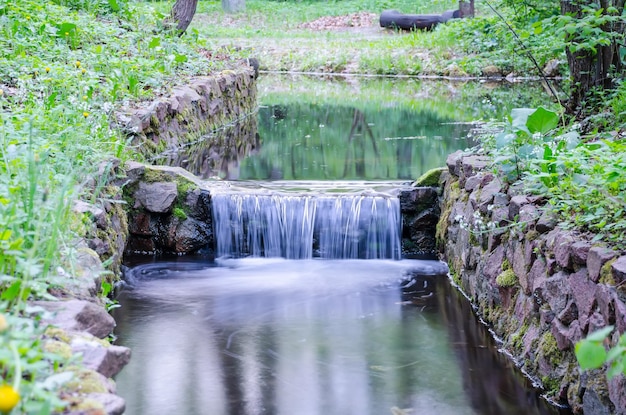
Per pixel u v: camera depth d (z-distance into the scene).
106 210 6.60
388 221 7.72
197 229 7.82
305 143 11.38
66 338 3.28
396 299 6.60
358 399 4.76
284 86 18.69
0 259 3.48
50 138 5.86
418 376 5.12
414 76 20.47
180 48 13.20
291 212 7.75
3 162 4.82
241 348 5.54
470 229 6.41
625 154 5.05
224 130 12.44
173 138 10.41
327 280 7.10
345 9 29.66
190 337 5.72
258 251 7.82
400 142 11.30
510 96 15.95
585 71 8.50
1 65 8.59
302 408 4.63
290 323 6.03
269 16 28.61
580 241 4.52
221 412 4.56
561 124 8.59
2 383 2.67
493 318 5.80
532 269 5.09
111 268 6.42
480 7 25.45
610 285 4.00
